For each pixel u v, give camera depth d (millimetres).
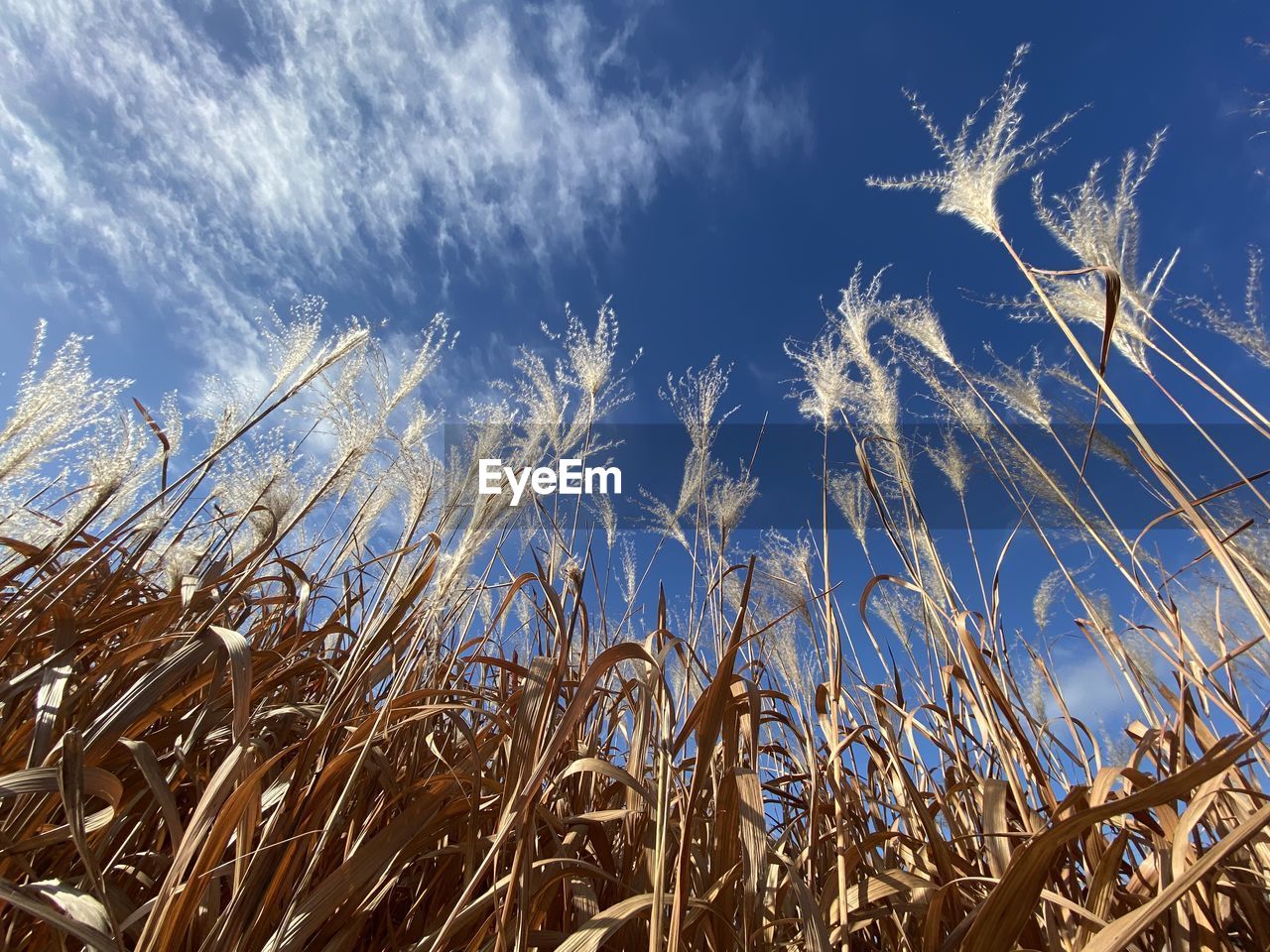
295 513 1071
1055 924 570
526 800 484
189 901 487
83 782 521
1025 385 1045
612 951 637
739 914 644
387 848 565
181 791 742
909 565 962
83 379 765
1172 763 684
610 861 715
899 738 1006
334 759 589
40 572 760
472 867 586
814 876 597
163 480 916
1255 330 835
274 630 1065
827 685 765
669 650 567
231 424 974
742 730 823
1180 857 547
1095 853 655
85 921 461
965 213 924
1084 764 903
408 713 714
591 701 857
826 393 1168
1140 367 900
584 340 1021
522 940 456
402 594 704
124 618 753
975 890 676
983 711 825
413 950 604
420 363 924
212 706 716
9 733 669
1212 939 573
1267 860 676
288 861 541
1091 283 898
